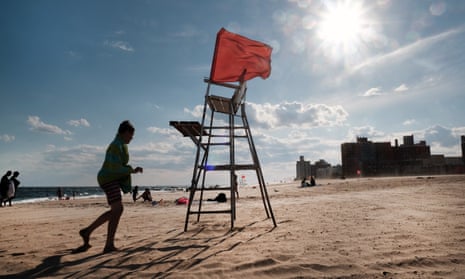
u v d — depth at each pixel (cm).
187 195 2606
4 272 286
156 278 256
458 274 247
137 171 378
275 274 260
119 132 388
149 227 566
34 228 612
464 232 401
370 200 979
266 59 578
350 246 348
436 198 926
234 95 583
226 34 526
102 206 1450
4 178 1530
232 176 543
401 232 418
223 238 430
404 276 246
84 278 262
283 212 755
